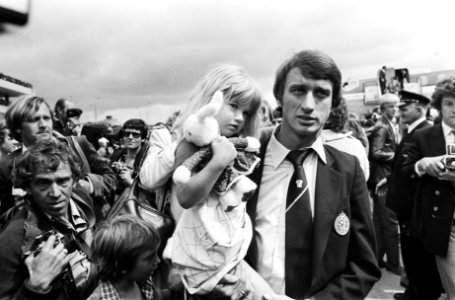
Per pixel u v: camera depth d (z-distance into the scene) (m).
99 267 1.35
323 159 1.48
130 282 1.37
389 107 4.43
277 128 1.61
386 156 4.29
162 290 1.61
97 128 5.70
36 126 2.18
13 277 1.31
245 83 1.60
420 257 2.84
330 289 1.38
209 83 1.62
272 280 1.43
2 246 1.33
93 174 2.44
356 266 1.44
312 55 1.39
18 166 1.47
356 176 1.51
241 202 1.38
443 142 2.53
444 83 2.50
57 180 1.46
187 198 1.26
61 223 1.52
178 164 1.44
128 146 3.88
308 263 1.41
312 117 1.39
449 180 2.36
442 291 3.11
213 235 1.32
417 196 2.55
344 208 1.43
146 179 1.61
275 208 1.49
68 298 1.38
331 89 1.42
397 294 3.55
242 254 1.39
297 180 1.45
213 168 1.26
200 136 1.34
